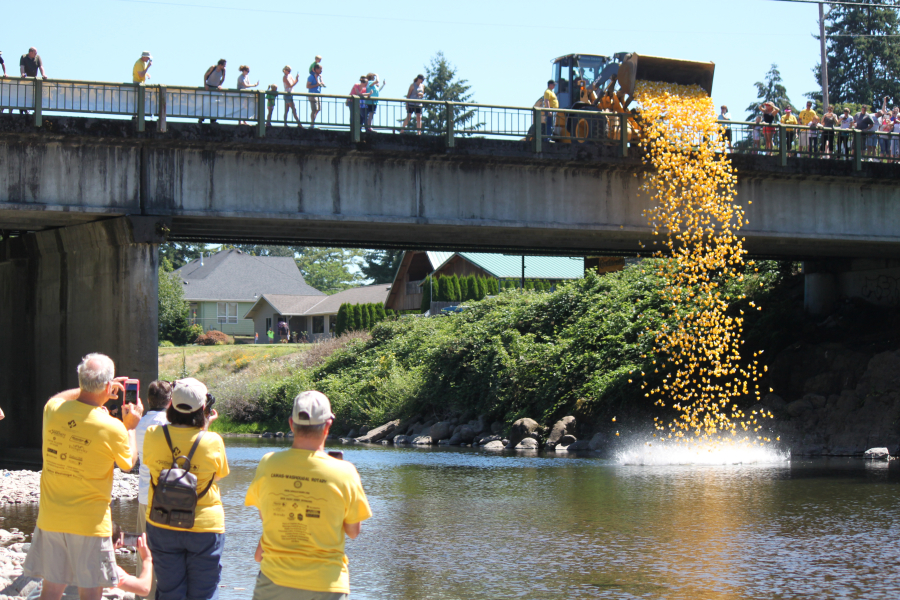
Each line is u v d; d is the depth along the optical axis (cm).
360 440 3556
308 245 2627
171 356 5991
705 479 1938
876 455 2403
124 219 1906
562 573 1035
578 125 2312
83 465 682
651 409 2880
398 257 9569
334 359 4525
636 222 2319
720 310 2681
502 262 5753
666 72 2289
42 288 2259
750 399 2859
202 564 658
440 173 2161
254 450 2927
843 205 2508
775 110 2498
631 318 3203
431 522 1399
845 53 7731
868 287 3139
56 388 2186
